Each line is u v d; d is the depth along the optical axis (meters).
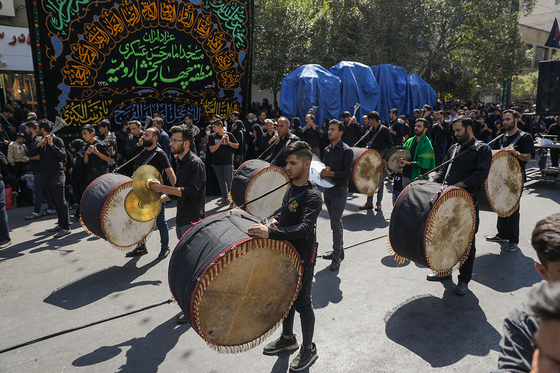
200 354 3.20
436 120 12.70
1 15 12.59
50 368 3.07
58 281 4.66
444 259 3.78
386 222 6.70
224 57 10.93
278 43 16.38
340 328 3.49
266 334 2.82
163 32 9.85
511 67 21.27
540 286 0.82
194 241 2.73
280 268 2.75
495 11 20.73
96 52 9.01
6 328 3.66
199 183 4.02
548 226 1.28
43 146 6.18
